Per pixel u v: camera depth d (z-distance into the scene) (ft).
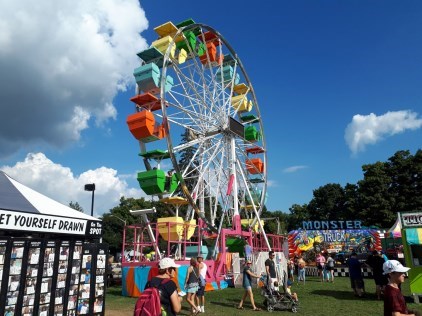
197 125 69.77
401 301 14.25
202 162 69.41
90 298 27.66
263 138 89.30
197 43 75.97
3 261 22.09
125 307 39.40
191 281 34.91
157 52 63.26
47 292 24.47
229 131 75.10
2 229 22.16
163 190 60.08
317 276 77.46
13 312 22.17
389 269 14.70
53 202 28.04
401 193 161.48
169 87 63.77
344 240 105.50
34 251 23.99
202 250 64.54
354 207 173.88
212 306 39.63
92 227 28.48
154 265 47.62
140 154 62.08
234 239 76.33
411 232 40.09
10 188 26.37
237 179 77.36
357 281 45.39
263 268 57.62
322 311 36.06
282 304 36.70
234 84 85.97
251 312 36.06
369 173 167.73
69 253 26.55
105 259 29.48
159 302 14.88
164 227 56.65
